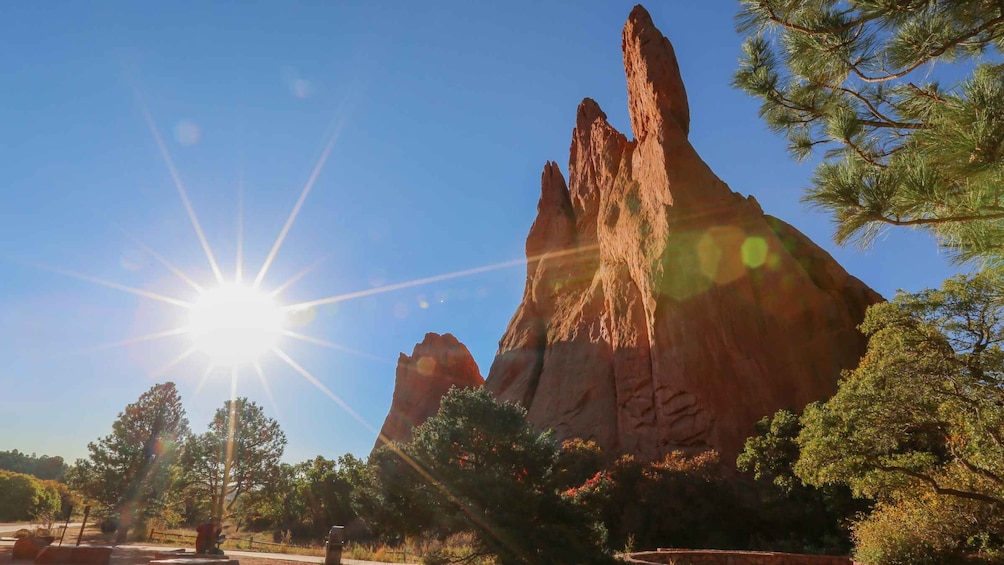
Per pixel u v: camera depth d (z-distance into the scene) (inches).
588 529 624.7
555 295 2748.5
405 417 3395.7
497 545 584.4
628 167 2491.4
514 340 2714.1
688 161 2082.9
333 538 699.4
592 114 3280.0
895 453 730.8
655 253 1923.0
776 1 311.7
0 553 752.3
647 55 2433.6
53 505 2413.9
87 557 628.4
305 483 2156.7
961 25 284.2
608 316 2154.3
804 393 1521.9
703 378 1617.9
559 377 2158.0
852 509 944.3
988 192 230.2
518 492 599.5
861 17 301.0
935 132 232.7
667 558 697.6
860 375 669.9
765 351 1616.6
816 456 657.6
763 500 1053.2
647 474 1153.4
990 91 215.8
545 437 677.9
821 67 335.9
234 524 2206.0
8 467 4756.4
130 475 1379.2
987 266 262.4
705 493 1099.3
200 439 1352.1
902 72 302.8
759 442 1099.9
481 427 652.1
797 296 1686.8
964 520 609.9
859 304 1820.9
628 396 1817.2
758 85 390.9
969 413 583.8
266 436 1389.0
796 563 709.9
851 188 242.8
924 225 262.7
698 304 1743.4
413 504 631.8
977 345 581.6
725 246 1814.7
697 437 1546.5
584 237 2869.1
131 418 1443.2
